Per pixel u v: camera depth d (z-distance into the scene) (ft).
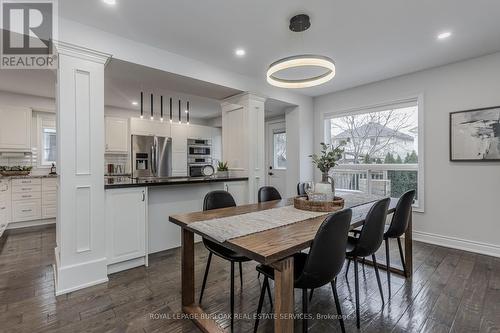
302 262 5.54
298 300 6.75
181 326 5.59
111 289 7.13
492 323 5.57
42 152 15.55
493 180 9.49
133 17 7.06
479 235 9.81
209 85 10.78
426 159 11.08
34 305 6.29
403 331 5.37
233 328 5.50
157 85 10.80
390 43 8.69
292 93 14.11
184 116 21.44
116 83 12.52
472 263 8.81
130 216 8.39
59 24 6.92
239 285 7.41
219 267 8.65
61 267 6.96
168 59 9.20
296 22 7.16
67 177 7.07
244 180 11.80
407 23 7.47
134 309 6.18
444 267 8.52
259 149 12.28
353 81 12.54
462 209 10.19
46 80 11.93
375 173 13.00
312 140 15.34
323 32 7.97
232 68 10.87
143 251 8.66
